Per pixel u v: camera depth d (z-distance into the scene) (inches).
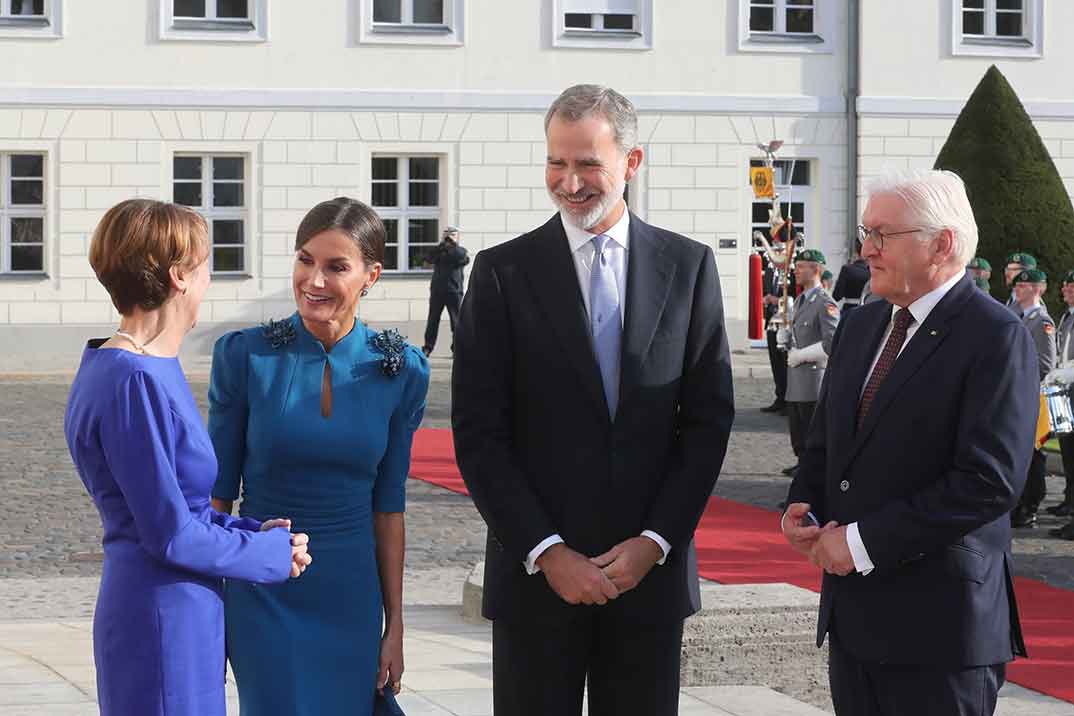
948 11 1011.9
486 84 969.5
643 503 166.2
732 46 993.5
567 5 981.2
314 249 167.2
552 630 167.3
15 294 919.0
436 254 899.4
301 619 166.1
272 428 166.1
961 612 160.1
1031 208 788.6
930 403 160.6
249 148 944.3
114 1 927.0
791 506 171.6
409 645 290.0
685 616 168.4
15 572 384.2
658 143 986.1
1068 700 262.1
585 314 166.6
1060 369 456.4
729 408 169.5
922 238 161.3
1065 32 1031.0
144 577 144.5
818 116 1002.7
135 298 145.9
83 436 144.3
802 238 832.9
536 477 166.7
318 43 951.0
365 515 170.4
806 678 275.9
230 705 243.1
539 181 975.0
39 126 921.5
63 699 239.3
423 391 173.8
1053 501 511.2
